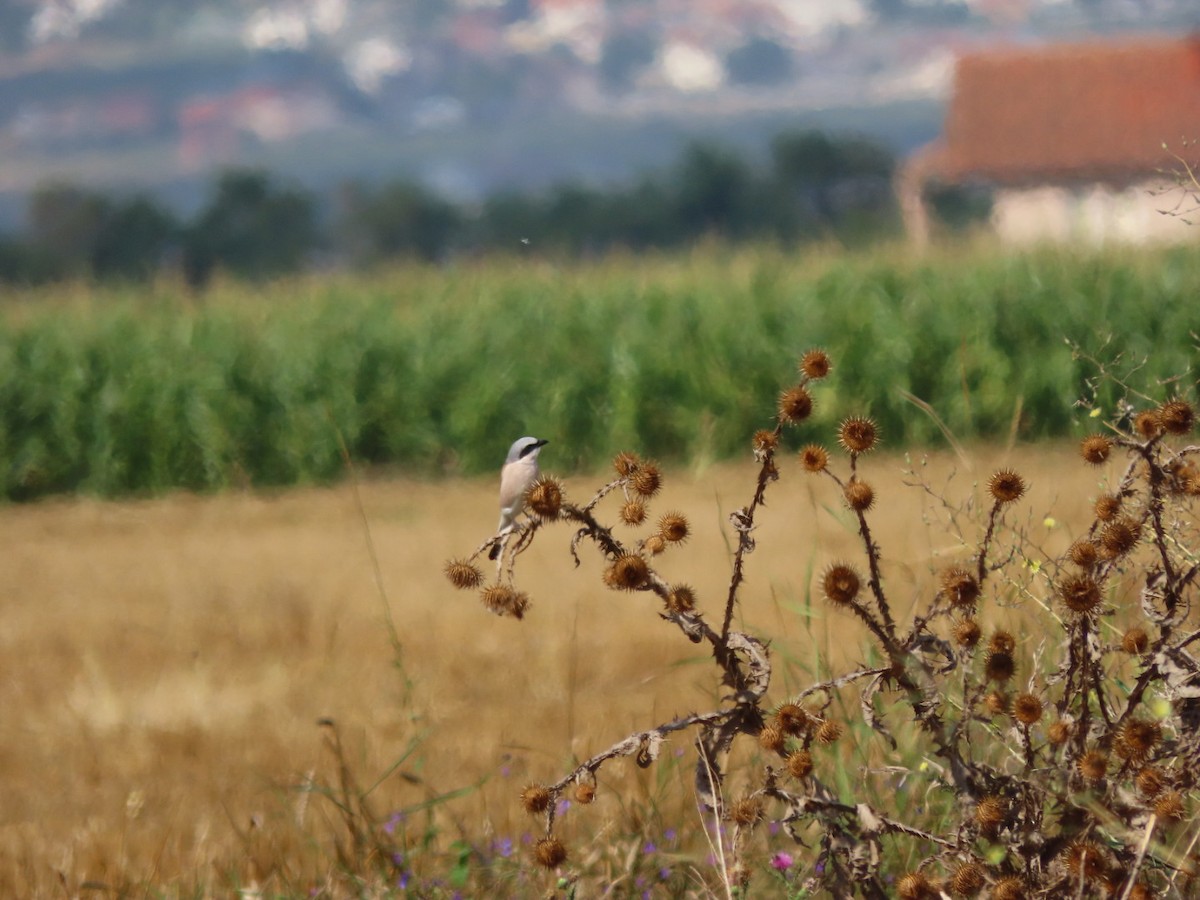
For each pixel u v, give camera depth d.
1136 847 9.71
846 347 56.44
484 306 62.59
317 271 68.69
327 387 59.81
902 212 117.75
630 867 13.42
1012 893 9.51
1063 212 112.06
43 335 61.38
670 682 23.28
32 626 31.55
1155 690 10.85
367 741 21.03
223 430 59.41
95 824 18.02
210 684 25.28
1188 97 112.62
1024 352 54.97
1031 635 13.20
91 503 57.06
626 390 58.38
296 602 32.03
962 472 31.31
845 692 15.18
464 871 13.70
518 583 32.69
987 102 117.56
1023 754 10.41
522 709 22.33
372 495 52.44
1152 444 10.27
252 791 19.11
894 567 19.23
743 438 57.47
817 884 10.55
